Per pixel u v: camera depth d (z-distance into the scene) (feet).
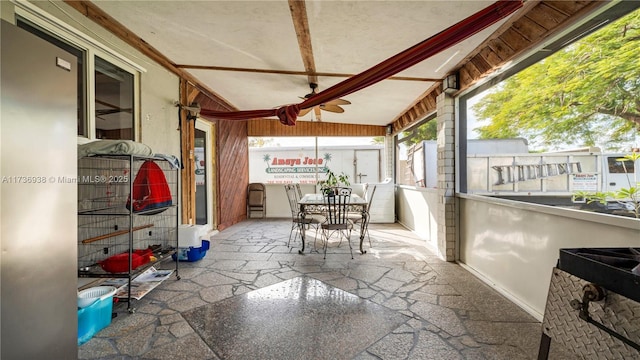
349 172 24.54
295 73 12.05
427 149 16.53
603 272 3.56
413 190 17.83
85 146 6.72
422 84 12.67
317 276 9.82
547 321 4.31
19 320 3.75
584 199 6.17
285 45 9.53
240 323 6.70
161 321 6.77
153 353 5.57
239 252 12.88
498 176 9.05
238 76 12.69
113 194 8.73
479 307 7.51
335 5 7.13
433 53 7.09
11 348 3.66
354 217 14.32
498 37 8.23
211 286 8.89
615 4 5.25
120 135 9.19
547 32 6.47
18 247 3.71
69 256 4.51
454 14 7.48
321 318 6.95
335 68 11.46
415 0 6.86
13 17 5.98
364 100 15.71
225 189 18.85
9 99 3.56
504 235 8.45
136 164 9.41
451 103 11.51
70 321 4.56
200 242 11.68
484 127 10.41
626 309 3.27
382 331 6.37
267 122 24.00
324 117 21.01
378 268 10.68
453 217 11.51
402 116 19.88
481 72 9.25
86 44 7.63
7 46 3.53
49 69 4.09
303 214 13.20
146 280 8.73
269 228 18.89
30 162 3.84
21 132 3.71
